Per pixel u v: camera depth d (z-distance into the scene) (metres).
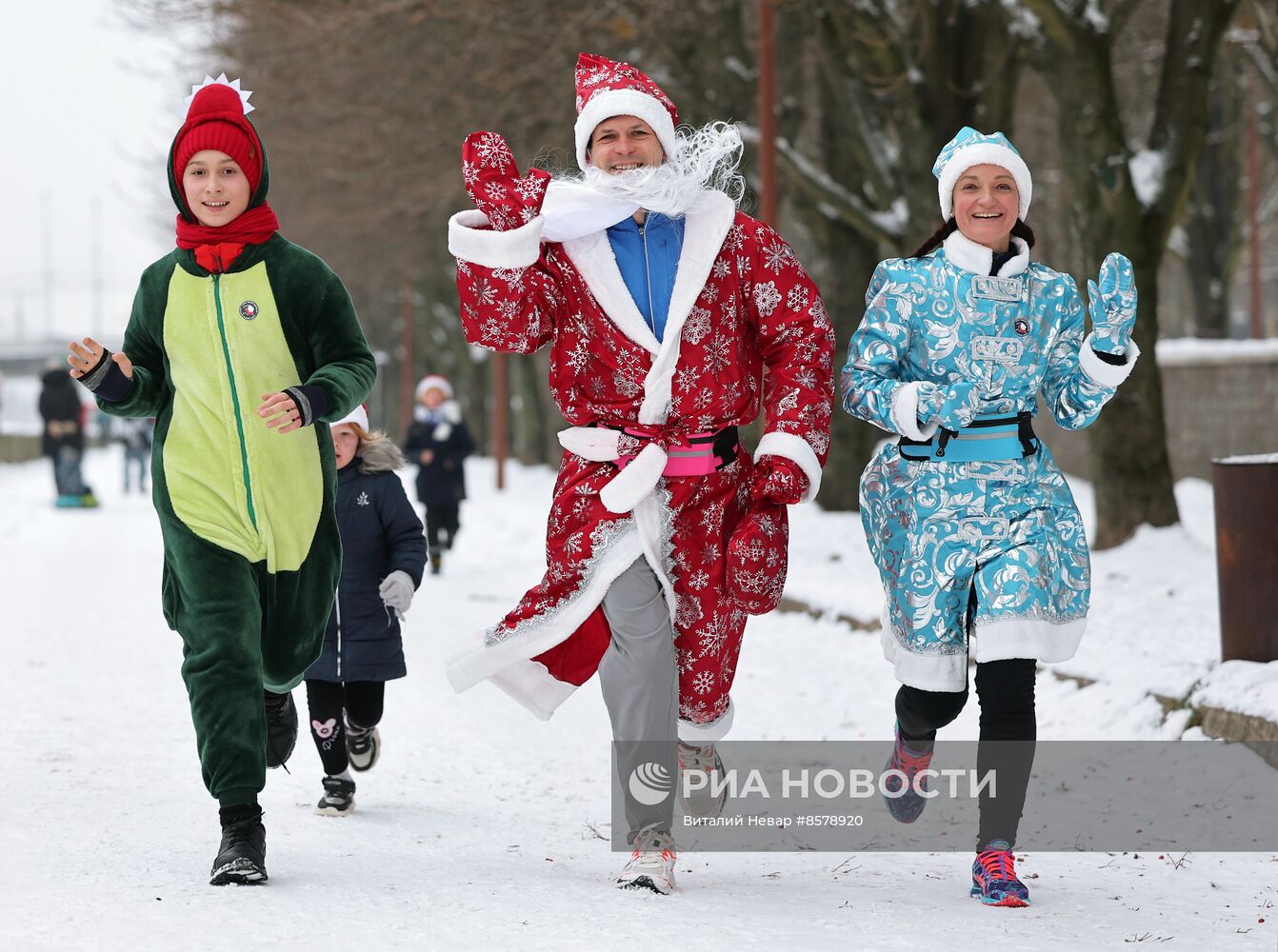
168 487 6.99
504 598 19.59
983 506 6.84
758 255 6.93
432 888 6.54
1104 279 6.92
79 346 6.80
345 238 56.12
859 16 21.06
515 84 24.41
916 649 6.87
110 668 13.22
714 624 6.91
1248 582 10.15
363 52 26.55
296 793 8.90
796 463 6.72
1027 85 32.34
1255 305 41.94
